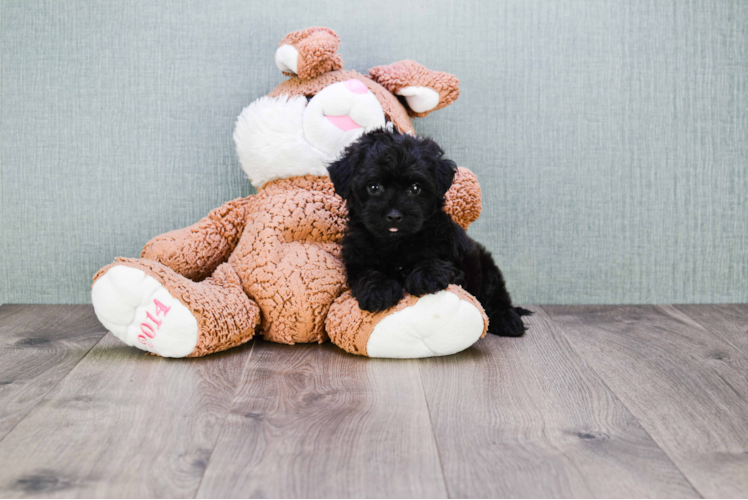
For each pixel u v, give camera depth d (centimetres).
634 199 215
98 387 134
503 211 214
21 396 129
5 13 204
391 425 116
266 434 112
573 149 212
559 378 142
